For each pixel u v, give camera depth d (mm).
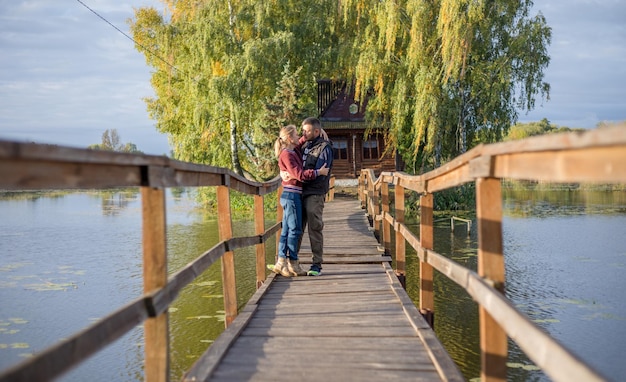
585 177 1789
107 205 40219
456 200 28688
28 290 12211
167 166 3316
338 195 29141
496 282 2861
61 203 43812
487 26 24656
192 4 30453
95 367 8031
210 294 11750
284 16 31328
